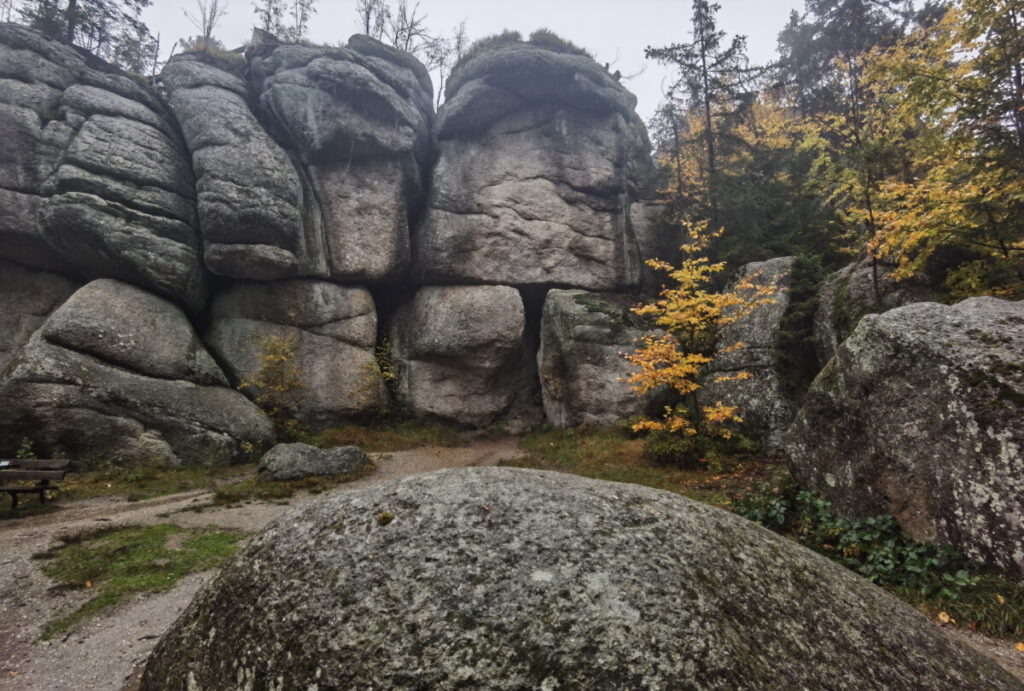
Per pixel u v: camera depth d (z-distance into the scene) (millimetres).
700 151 20875
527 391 20125
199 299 16578
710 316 11078
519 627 1621
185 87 17625
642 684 1449
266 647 1694
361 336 18328
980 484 4922
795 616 1813
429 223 19766
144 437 12461
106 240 14539
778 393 12477
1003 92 8602
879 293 10984
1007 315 5844
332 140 18266
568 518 2143
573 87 20562
